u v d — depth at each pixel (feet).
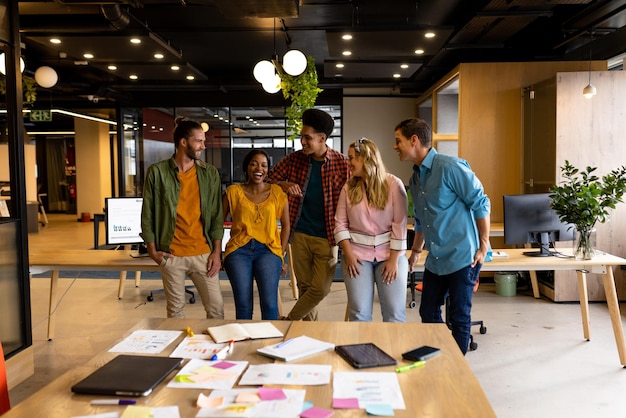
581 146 20.10
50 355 14.53
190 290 21.13
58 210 67.31
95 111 53.06
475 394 5.44
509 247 24.07
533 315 18.28
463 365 6.23
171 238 11.62
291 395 5.32
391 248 11.19
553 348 14.84
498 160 24.12
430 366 6.20
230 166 42.63
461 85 24.08
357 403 5.18
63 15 23.02
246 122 42.39
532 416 10.76
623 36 22.97
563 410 11.02
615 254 20.06
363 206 11.28
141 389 5.38
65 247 36.14
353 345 6.73
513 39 27.81
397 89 39.55
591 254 14.16
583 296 15.53
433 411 5.05
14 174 12.55
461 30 24.71
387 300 11.30
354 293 11.29
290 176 12.64
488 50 29.89
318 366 6.15
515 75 23.88
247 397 5.23
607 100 19.95
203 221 11.89
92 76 36.09
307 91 23.79
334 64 29.78
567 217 14.20
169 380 5.80
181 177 11.76
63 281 24.58
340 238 11.39
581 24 22.82
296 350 6.58
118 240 16.28
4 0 12.15
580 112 20.03
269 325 7.74
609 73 19.93
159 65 29.71
